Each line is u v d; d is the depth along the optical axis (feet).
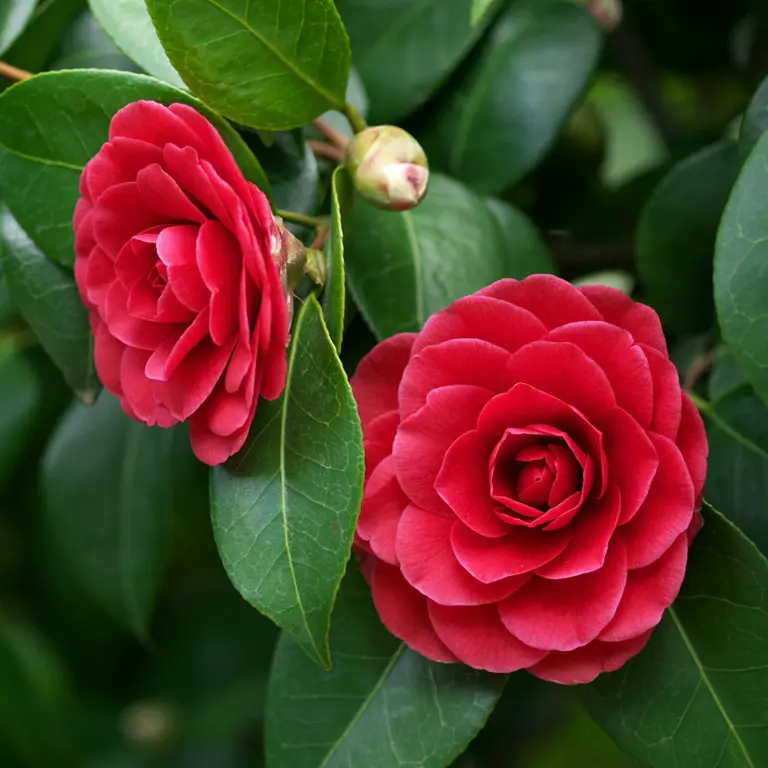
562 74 2.44
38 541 3.00
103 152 2.06
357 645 2.20
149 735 3.34
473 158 2.44
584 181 2.67
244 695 3.29
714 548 2.10
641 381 2.04
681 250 2.35
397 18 2.43
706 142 2.66
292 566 2.07
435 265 2.25
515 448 2.08
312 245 2.16
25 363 2.66
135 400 2.11
